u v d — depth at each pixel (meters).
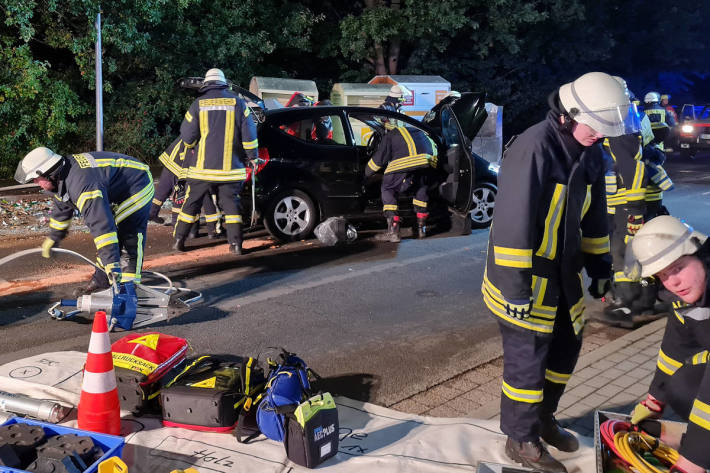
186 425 3.61
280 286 6.41
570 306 3.15
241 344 4.97
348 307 5.87
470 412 3.96
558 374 3.33
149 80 15.89
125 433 3.60
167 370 3.92
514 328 3.07
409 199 8.52
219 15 15.69
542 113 23.38
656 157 6.08
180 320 5.46
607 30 23.69
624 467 3.01
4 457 2.93
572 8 20.38
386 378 4.47
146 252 7.52
